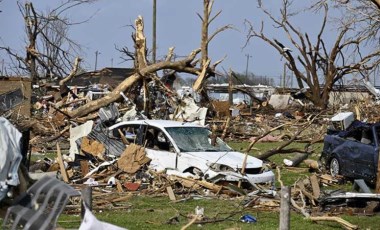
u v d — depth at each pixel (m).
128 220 14.48
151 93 41.31
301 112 58.81
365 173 21.22
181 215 14.99
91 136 22.48
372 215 15.88
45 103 44.22
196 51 44.84
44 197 7.57
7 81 39.81
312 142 33.38
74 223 13.37
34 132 31.23
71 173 20.53
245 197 17.38
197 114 36.94
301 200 17.17
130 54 56.56
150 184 19.30
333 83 67.19
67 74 59.12
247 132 43.28
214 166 19.33
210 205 16.70
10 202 8.03
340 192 17.25
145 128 21.58
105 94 44.81
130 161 20.39
